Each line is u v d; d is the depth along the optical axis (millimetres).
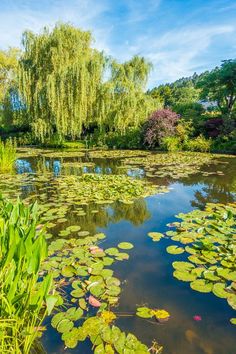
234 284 2068
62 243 2879
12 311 1325
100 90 14266
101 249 2727
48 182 6227
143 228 3373
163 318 1740
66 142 16484
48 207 4238
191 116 15039
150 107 15328
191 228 3260
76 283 2127
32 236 1603
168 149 13086
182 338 1581
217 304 1895
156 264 2461
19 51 19578
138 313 1780
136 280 2197
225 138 12305
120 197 4805
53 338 1582
